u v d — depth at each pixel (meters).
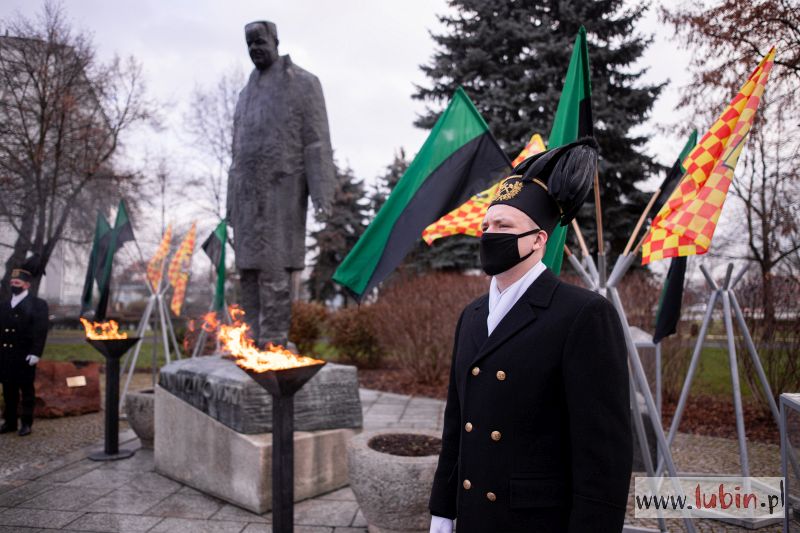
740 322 4.10
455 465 1.88
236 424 4.15
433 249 16.86
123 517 3.90
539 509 1.50
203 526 3.75
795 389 6.88
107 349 5.32
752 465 5.46
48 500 4.22
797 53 8.11
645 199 15.25
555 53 15.45
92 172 14.87
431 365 10.30
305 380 3.19
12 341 6.35
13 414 6.54
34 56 13.87
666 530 3.48
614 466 1.42
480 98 16.59
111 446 5.39
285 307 4.84
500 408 1.57
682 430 7.02
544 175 1.72
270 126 4.76
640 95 15.62
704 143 3.06
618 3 15.95
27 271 6.56
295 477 4.17
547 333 1.56
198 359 5.09
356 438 3.83
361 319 12.54
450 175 3.54
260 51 4.83
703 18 8.46
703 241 2.75
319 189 4.71
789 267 9.18
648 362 6.66
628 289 9.32
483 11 17.27
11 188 13.51
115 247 6.97
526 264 1.70
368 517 3.47
